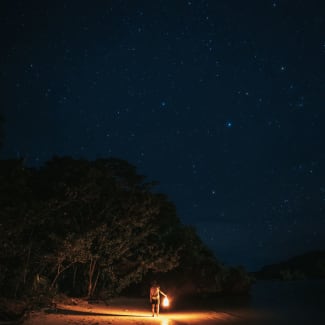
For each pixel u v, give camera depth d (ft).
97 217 88.74
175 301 124.26
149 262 100.27
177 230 142.82
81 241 76.23
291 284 282.36
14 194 56.44
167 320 66.59
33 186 79.15
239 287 153.17
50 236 74.28
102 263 91.71
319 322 77.51
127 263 99.91
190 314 82.69
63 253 74.49
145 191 97.81
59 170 80.79
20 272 68.54
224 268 154.51
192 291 135.33
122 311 78.13
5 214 54.03
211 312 88.48
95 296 95.76
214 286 139.95
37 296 67.87
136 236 97.04
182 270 136.56
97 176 83.30
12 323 51.93
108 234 89.81
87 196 80.53
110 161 96.43
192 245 144.77
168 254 105.60
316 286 244.42
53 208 66.08
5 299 57.82
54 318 58.95
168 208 118.32
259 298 144.25
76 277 107.76
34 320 56.18
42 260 75.25
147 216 96.63
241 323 72.84
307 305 114.73
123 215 91.86
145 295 125.29
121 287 96.84
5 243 58.44
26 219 58.80
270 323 75.15
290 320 80.43
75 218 85.61
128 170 97.35
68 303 82.84
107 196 90.07
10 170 55.67
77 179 80.18
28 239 71.92
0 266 64.34
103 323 56.80
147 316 71.72
